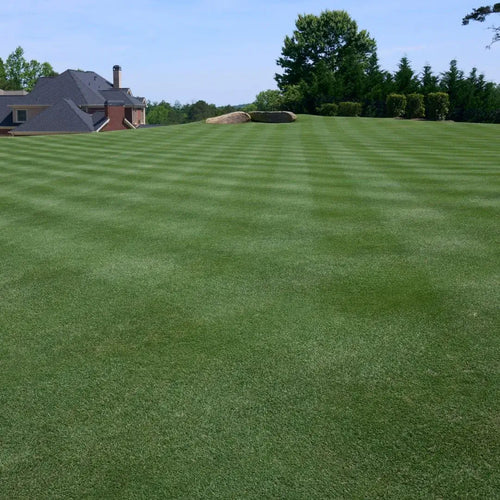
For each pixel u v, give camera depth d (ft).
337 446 9.82
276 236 23.09
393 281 17.49
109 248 21.85
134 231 24.36
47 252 21.49
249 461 9.51
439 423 10.39
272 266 19.24
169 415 10.88
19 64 261.24
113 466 9.50
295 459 9.52
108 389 11.85
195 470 9.34
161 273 18.79
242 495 8.75
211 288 17.31
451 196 30.66
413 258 19.72
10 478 9.28
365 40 193.67
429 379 11.90
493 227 23.71
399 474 9.11
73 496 8.85
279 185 35.06
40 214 28.14
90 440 10.19
